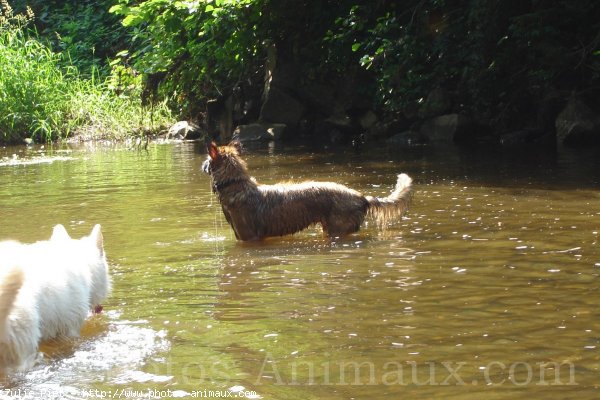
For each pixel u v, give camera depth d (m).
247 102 22.12
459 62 18.80
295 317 6.06
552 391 4.54
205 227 9.78
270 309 6.30
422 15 19.25
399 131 19.58
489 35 17.44
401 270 7.38
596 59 17.48
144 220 10.21
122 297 6.79
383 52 18.73
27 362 5.16
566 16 17.14
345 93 20.72
